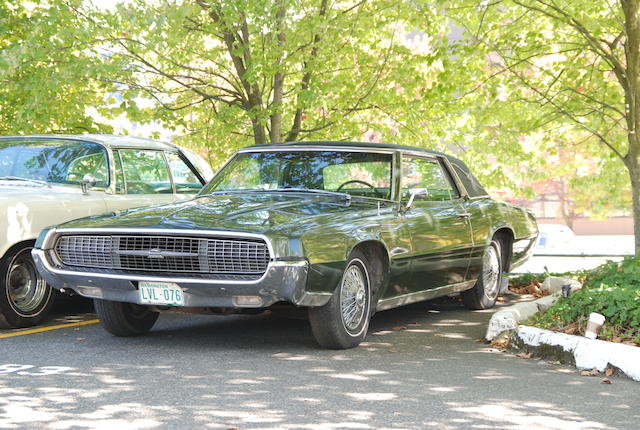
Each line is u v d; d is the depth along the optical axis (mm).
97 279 6008
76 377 5160
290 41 12172
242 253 5602
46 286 7504
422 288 7262
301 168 7082
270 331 7164
